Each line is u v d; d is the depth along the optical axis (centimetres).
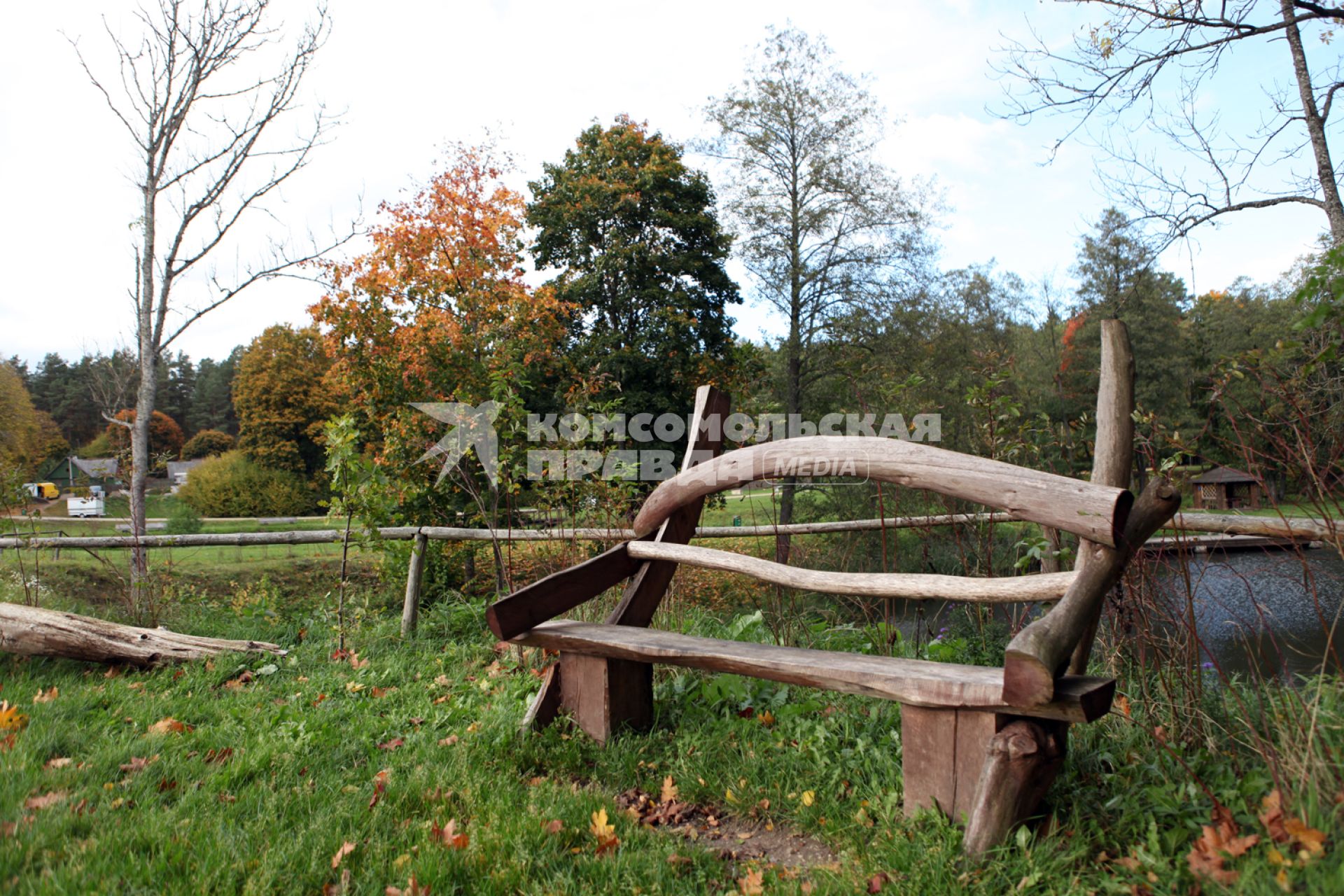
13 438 3166
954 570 502
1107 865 219
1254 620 312
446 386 1275
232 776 310
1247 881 188
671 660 314
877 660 280
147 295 991
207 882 225
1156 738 267
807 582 317
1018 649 213
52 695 416
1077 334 1989
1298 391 258
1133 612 313
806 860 249
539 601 359
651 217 1973
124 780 308
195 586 942
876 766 297
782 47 1852
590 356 1772
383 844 251
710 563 359
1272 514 284
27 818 263
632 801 300
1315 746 224
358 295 1262
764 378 1847
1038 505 247
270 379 4194
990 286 2920
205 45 985
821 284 1858
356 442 613
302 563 1236
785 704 374
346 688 456
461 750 337
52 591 702
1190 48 780
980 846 225
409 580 592
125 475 1020
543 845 251
